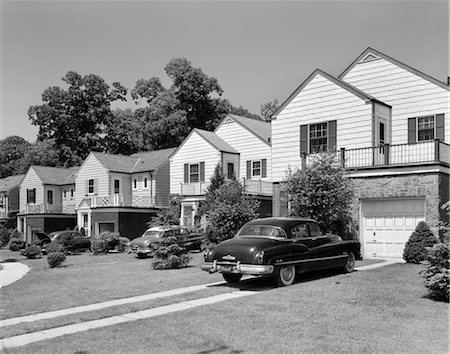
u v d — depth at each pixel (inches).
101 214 1501.0
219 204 901.2
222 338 317.1
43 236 1384.1
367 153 854.5
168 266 762.2
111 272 740.0
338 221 791.7
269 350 289.3
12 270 849.5
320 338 311.4
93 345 312.8
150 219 1525.6
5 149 3171.8
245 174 1402.6
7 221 2037.4
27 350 308.0
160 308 430.3
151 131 2416.3
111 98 2716.5
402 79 898.1
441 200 743.7
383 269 637.3
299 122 950.4
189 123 2541.8
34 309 448.5
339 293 461.7
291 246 535.5
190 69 2529.5
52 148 2583.7
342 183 767.1
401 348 289.0
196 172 1428.4
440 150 798.5
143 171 1641.2
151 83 2792.8
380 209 804.6
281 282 520.7
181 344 307.0
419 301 419.5
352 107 880.3
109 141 2586.1
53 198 1956.2
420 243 698.2
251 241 526.9
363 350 285.6
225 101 2659.9
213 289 524.1
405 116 892.0
